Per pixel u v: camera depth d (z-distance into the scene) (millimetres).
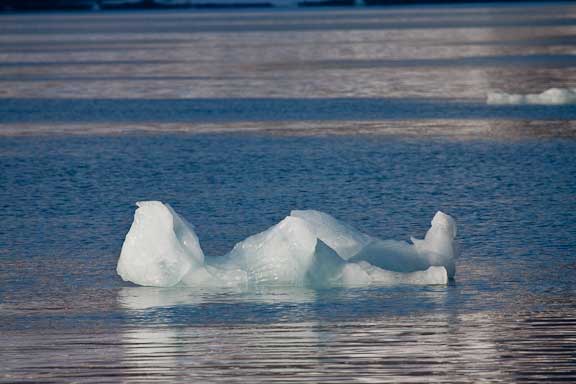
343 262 72875
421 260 74688
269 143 148500
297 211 75875
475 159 130500
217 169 126625
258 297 70375
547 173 119812
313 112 189000
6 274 79062
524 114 176125
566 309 67750
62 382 56469
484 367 57719
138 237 74000
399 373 57031
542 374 56688
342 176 120500
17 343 62562
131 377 57094
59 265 81625
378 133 157625
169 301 70188
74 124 177625
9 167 130750
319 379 56406
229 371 57688
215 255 85312
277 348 61000
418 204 103812
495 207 101375
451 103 198750
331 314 66812
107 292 73312
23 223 97688
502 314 66688
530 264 79375
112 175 123875
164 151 142375
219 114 188375
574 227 92125
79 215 101250
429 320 65562
